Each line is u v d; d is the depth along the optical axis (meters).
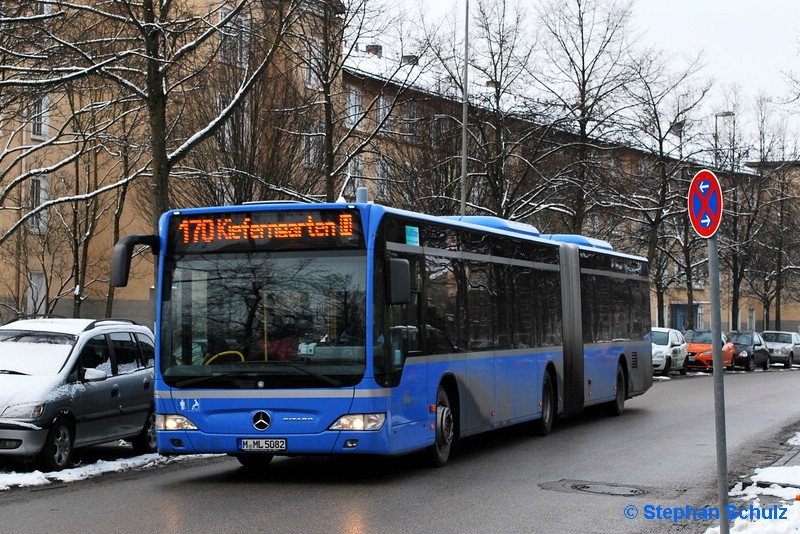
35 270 39.84
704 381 35.75
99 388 13.87
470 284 14.20
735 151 46.00
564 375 18.30
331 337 11.20
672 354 39.19
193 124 26.86
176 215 11.76
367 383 11.05
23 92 18.48
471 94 31.78
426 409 12.37
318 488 11.27
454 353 13.42
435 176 32.22
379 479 12.01
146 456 14.74
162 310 11.59
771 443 16.12
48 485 11.74
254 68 25.75
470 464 13.47
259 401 11.15
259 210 11.58
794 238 55.03
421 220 12.67
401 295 11.10
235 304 11.43
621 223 42.50
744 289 66.56
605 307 20.89
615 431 18.02
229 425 11.20
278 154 27.19
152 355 15.71
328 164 23.53
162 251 11.73
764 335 56.47
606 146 33.78
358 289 11.27
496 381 14.95
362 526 8.94
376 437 11.04
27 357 13.55
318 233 11.45
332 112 25.14
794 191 53.97
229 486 11.45
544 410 17.31
